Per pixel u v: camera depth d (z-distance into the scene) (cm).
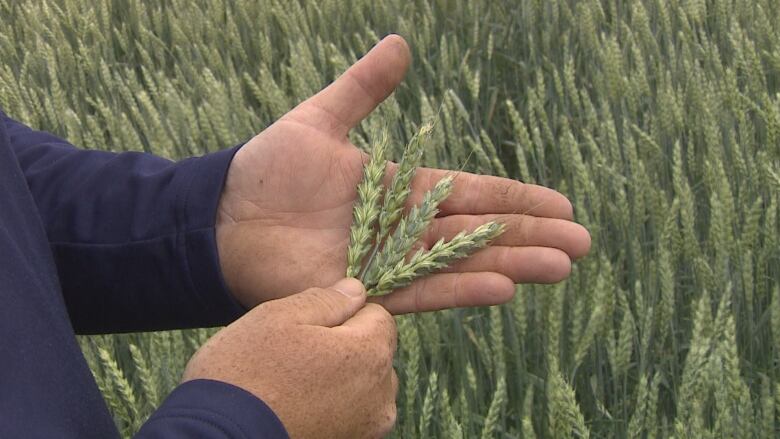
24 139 58
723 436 72
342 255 56
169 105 135
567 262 55
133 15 217
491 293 55
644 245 110
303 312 45
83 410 40
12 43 208
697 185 124
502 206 58
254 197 55
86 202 54
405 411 92
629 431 76
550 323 78
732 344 73
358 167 57
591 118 130
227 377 41
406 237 55
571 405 70
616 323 106
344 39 187
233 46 193
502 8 199
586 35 165
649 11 179
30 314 40
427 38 164
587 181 101
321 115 56
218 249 55
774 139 114
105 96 166
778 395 82
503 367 85
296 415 41
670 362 97
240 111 134
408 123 129
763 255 98
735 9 171
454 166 115
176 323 55
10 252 40
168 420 38
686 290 113
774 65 134
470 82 144
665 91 135
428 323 87
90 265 53
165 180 54
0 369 37
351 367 44
